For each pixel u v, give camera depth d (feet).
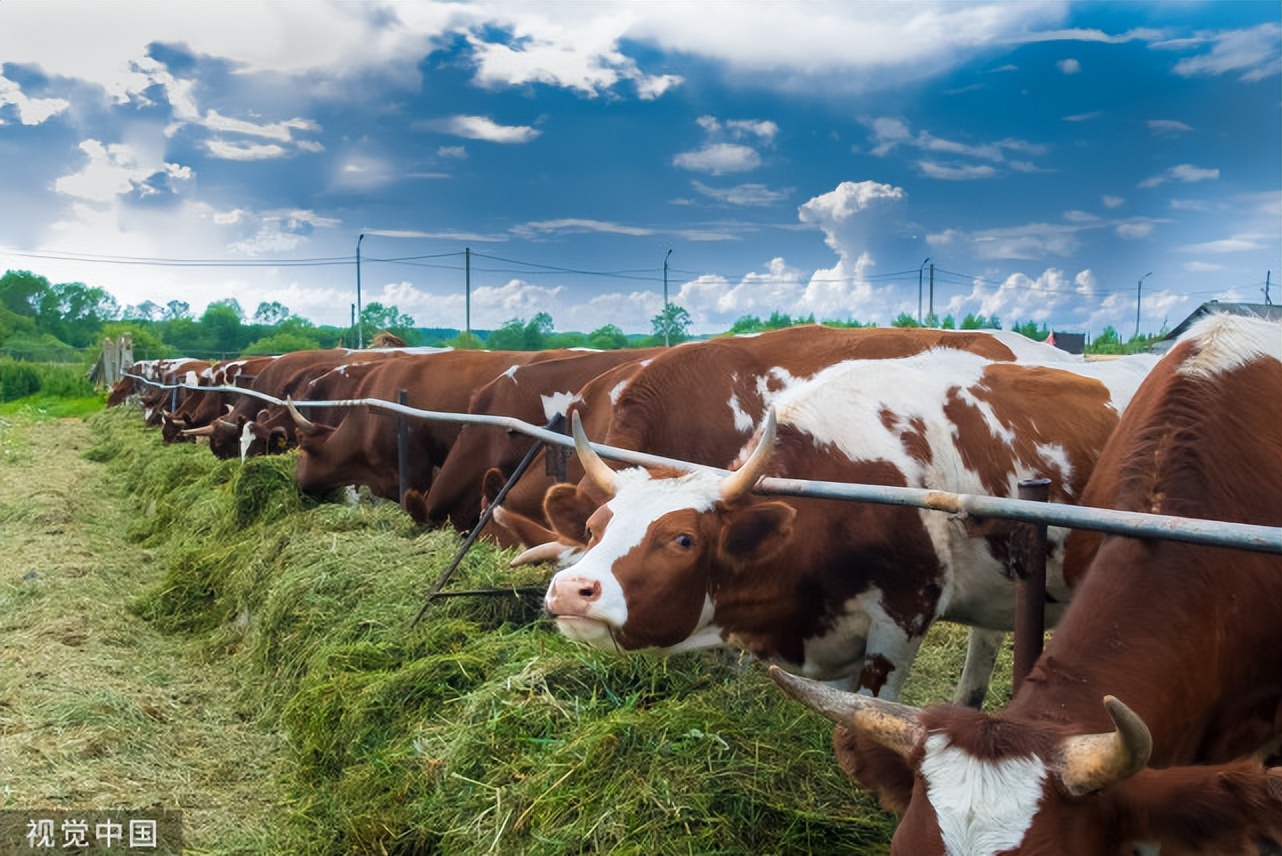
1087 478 15.72
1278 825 6.54
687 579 12.05
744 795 11.26
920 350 17.49
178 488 40.47
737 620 13.25
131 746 17.58
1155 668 8.53
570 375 27.61
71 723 18.07
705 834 10.79
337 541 23.80
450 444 31.22
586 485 13.94
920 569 13.76
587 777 11.76
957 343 18.07
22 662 21.59
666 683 13.87
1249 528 8.24
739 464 13.78
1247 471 10.18
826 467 13.80
